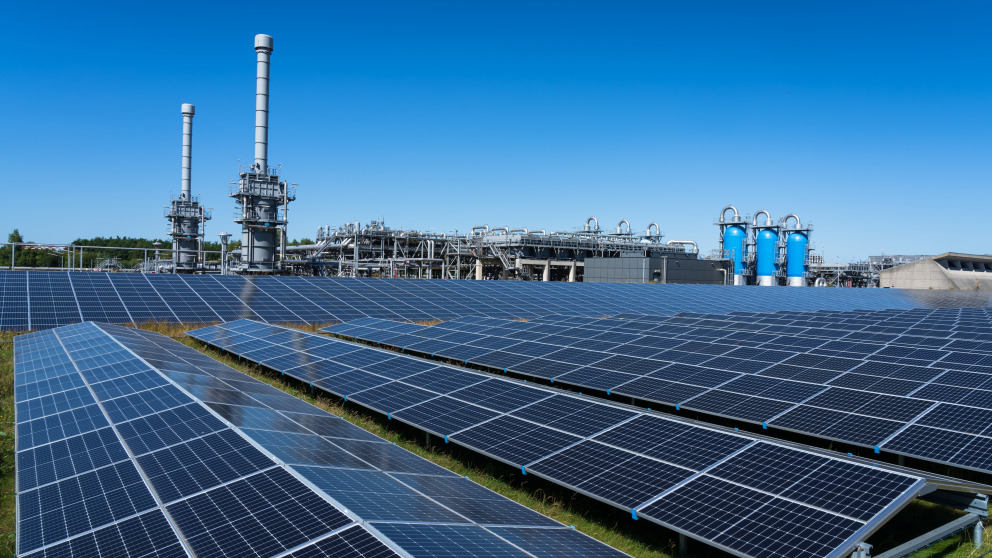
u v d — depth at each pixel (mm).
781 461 10883
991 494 10695
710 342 24922
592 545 9445
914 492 9211
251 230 71250
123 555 7938
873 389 16562
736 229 109000
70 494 10031
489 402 16328
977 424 13469
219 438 11672
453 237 91938
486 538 8641
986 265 125812
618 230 112250
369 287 50906
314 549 7609
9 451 14516
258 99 72562
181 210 91312
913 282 115062
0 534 10664
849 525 8680
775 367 19797
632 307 53844
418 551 7555
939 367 18672
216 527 8375
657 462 11641
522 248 92062
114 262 96875
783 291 75625
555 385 22281
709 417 18047
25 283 39156
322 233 96625
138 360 19594
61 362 22266
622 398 20328
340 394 19125
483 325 33500
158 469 10555
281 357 25219
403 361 21781
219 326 35656
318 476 9875
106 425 13391
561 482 11570
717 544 8930
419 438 16906
